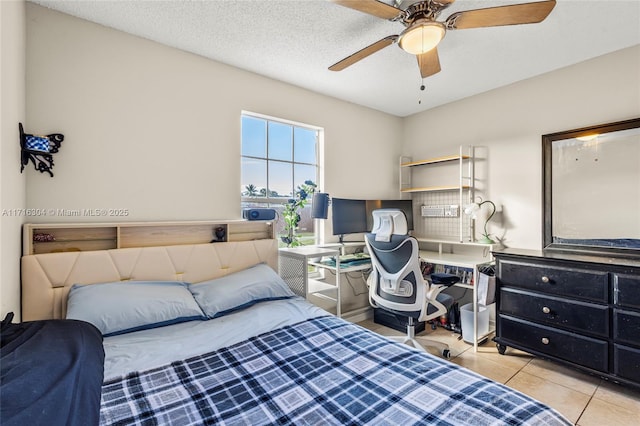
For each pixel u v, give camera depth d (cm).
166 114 228
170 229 226
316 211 288
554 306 226
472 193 332
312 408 100
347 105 348
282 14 192
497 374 227
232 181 259
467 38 221
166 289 190
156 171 223
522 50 239
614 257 230
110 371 123
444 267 334
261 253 259
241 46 230
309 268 323
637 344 190
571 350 217
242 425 92
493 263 288
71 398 80
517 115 298
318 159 332
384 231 239
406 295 237
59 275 177
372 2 147
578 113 260
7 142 129
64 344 101
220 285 209
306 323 177
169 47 229
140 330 166
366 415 95
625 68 237
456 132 348
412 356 135
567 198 264
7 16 127
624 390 204
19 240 163
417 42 173
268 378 118
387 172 389
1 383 73
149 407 100
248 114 276
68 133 191
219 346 148
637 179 230
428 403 100
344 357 135
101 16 194
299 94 305
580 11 190
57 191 187
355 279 351
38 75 182
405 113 393
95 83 201
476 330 269
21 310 167
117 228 202
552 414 95
